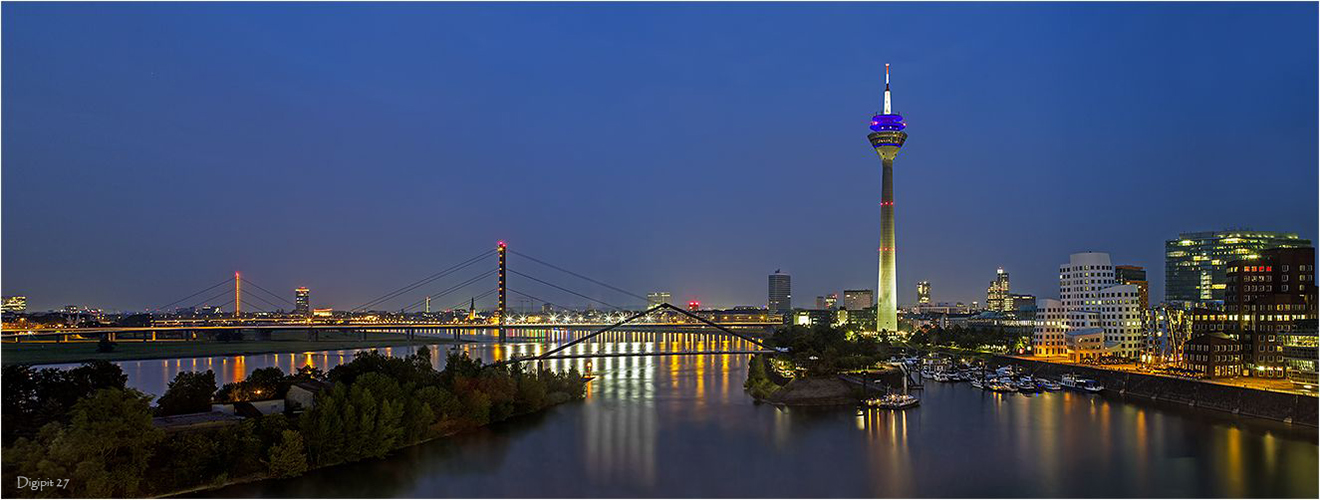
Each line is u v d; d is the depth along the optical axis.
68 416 187.12
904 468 191.25
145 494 159.00
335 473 178.75
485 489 171.62
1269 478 179.50
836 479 182.00
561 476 182.38
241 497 161.00
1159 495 168.50
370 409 191.50
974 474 185.62
